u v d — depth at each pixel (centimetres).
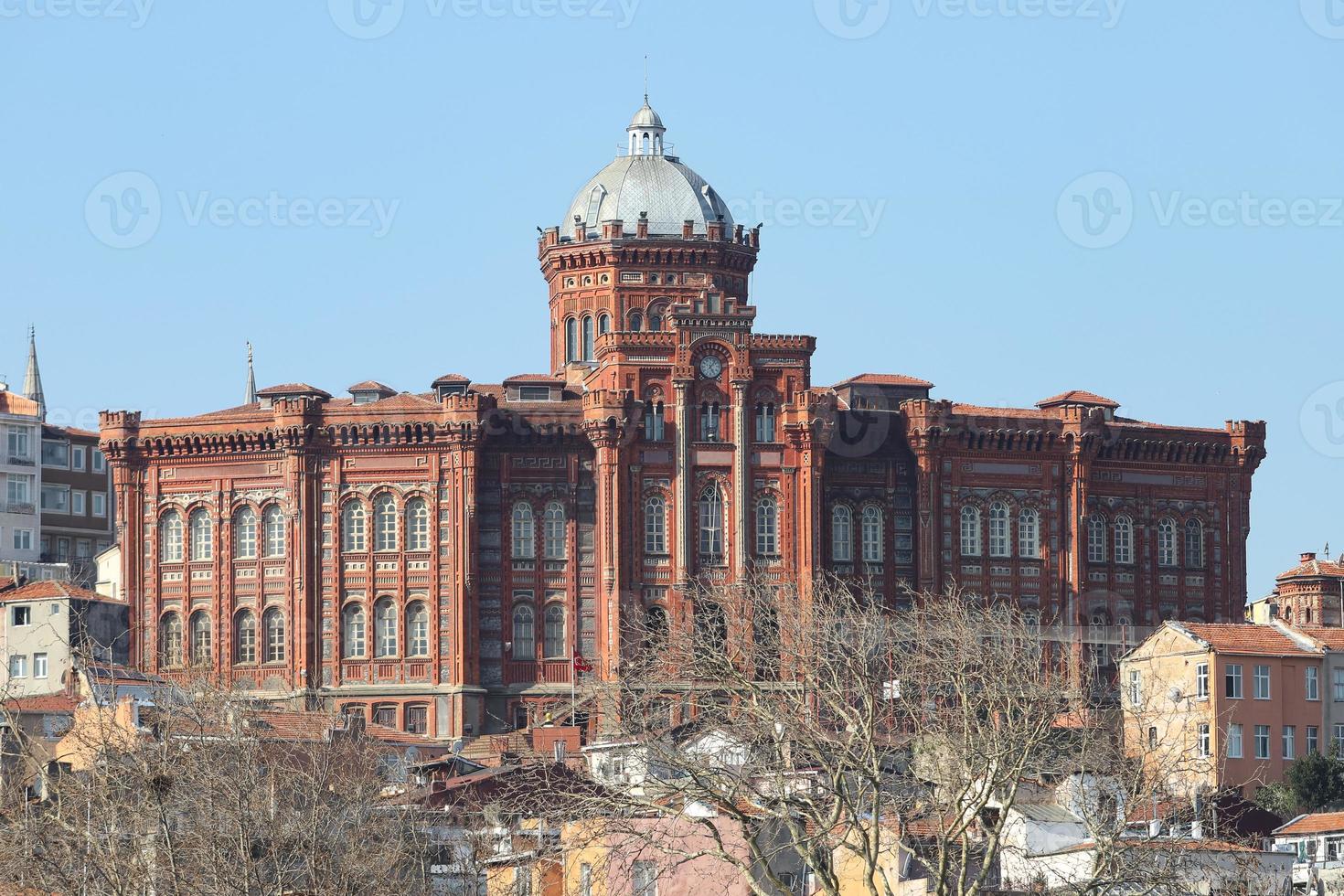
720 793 19188
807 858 18575
